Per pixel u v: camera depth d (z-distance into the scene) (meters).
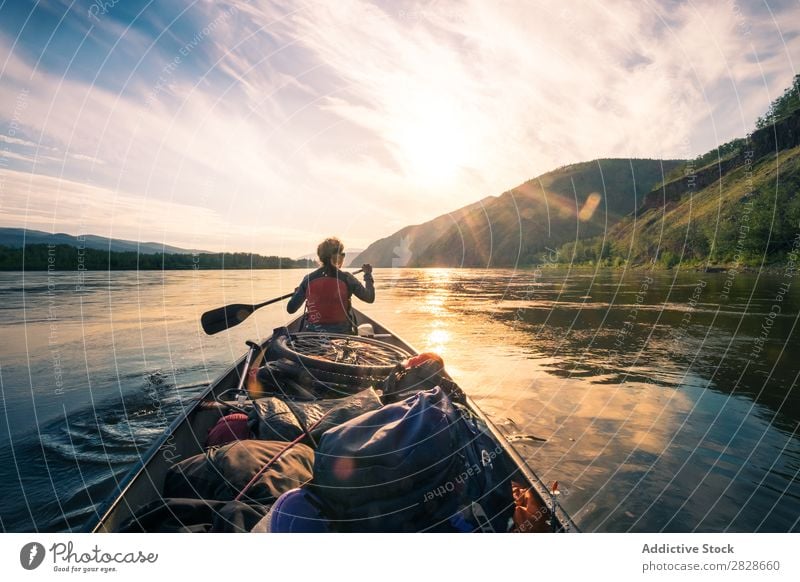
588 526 3.29
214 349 9.27
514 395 6.17
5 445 4.52
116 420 5.22
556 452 4.46
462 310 15.45
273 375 3.35
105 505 2.11
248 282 31.88
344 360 3.66
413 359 3.24
